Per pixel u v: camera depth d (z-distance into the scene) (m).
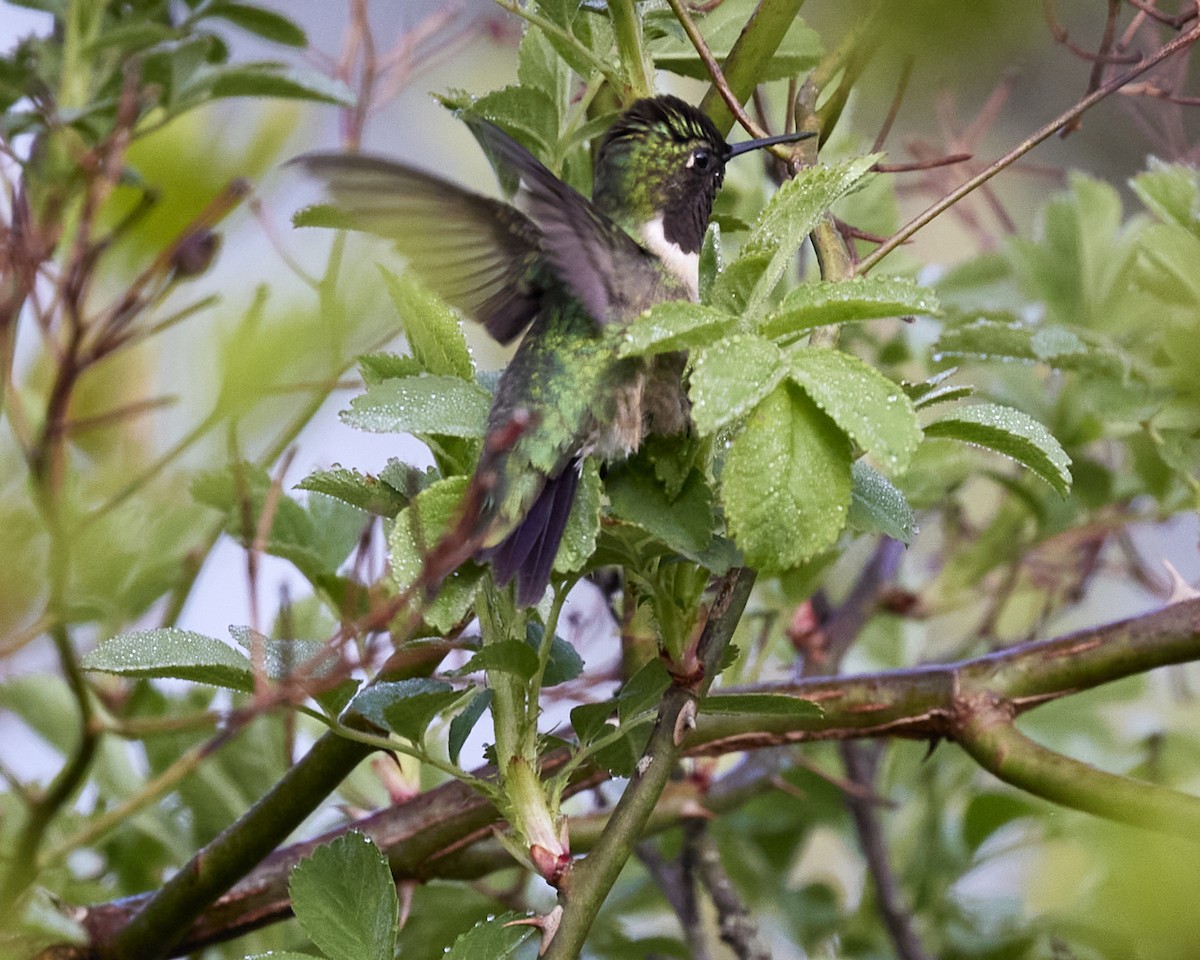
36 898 5.67
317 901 4.43
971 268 8.76
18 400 3.92
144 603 6.41
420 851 6.04
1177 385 6.98
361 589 5.77
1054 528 8.49
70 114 6.10
